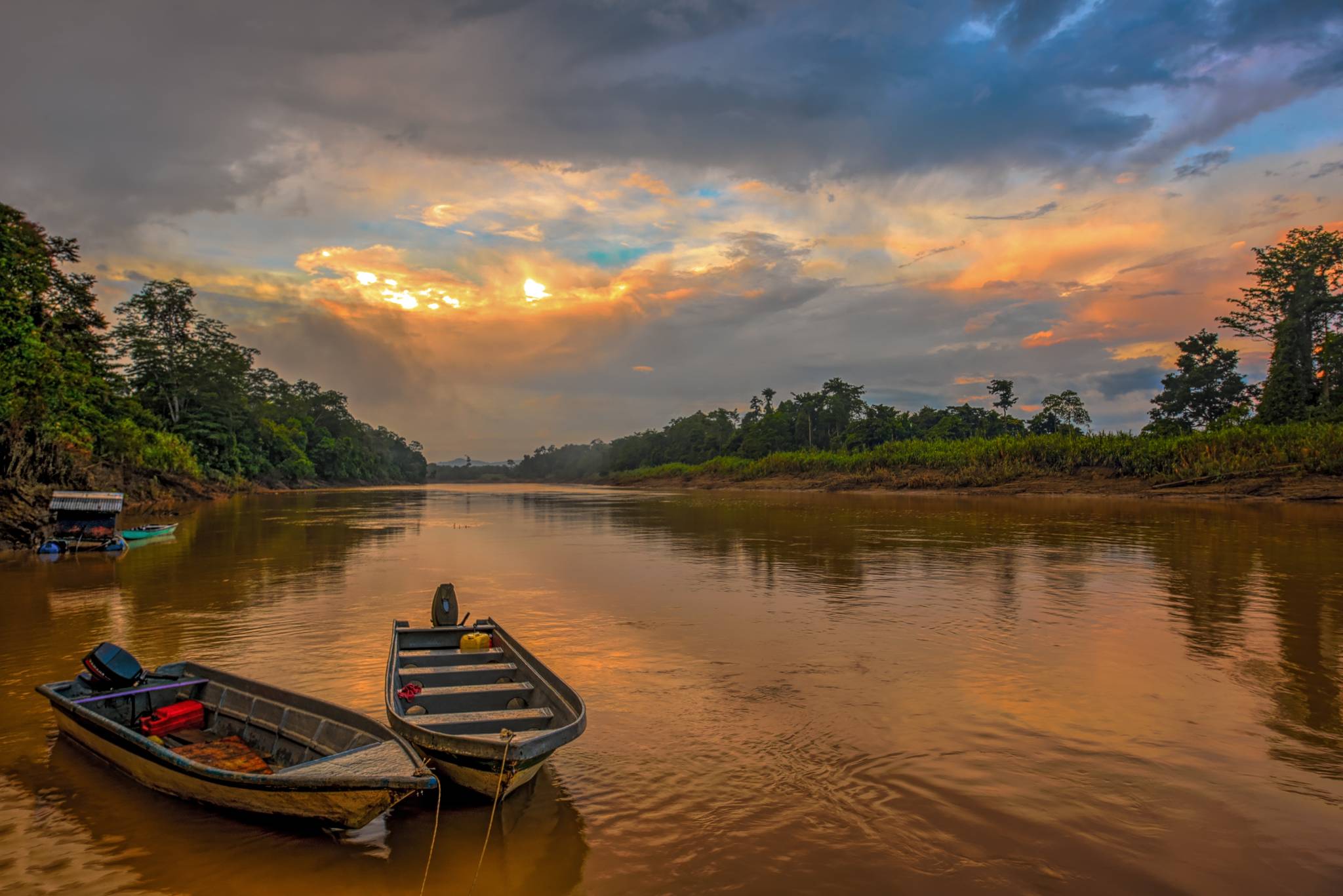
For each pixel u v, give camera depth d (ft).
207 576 61.62
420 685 26.43
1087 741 25.82
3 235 114.32
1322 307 198.90
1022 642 38.93
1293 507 128.06
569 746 25.66
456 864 18.42
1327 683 31.89
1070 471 191.62
